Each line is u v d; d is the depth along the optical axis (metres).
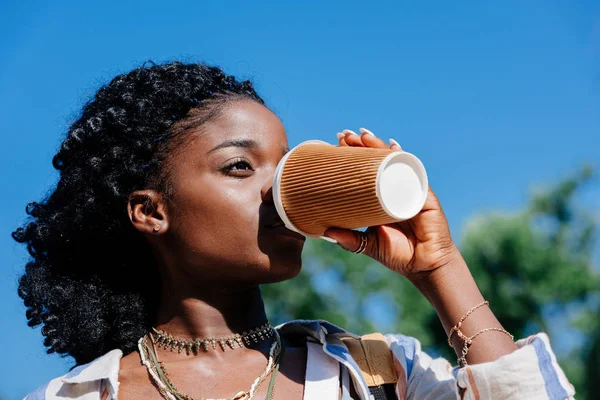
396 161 2.81
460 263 3.19
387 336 3.44
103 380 3.02
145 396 2.97
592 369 15.57
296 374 3.06
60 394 3.01
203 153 3.08
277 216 3.02
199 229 3.02
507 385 2.84
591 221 17.75
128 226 3.30
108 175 3.26
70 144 3.43
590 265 17.11
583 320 15.99
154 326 3.21
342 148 2.95
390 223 3.07
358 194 2.76
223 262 3.00
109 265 3.38
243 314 3.14
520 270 16.41
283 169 2.94
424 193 2.88
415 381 3.25
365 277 14.54
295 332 3.31
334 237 3.01
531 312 16.23
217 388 2.97
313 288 14.06
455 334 3.11
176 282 3.14
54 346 3.39
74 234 3.39
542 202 18.02
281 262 3.02
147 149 3.17
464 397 2.92
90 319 3.32
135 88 3.34
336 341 3.20
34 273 3.47
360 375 3.03
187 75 3.30
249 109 3.20
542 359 2.87
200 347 3.08
